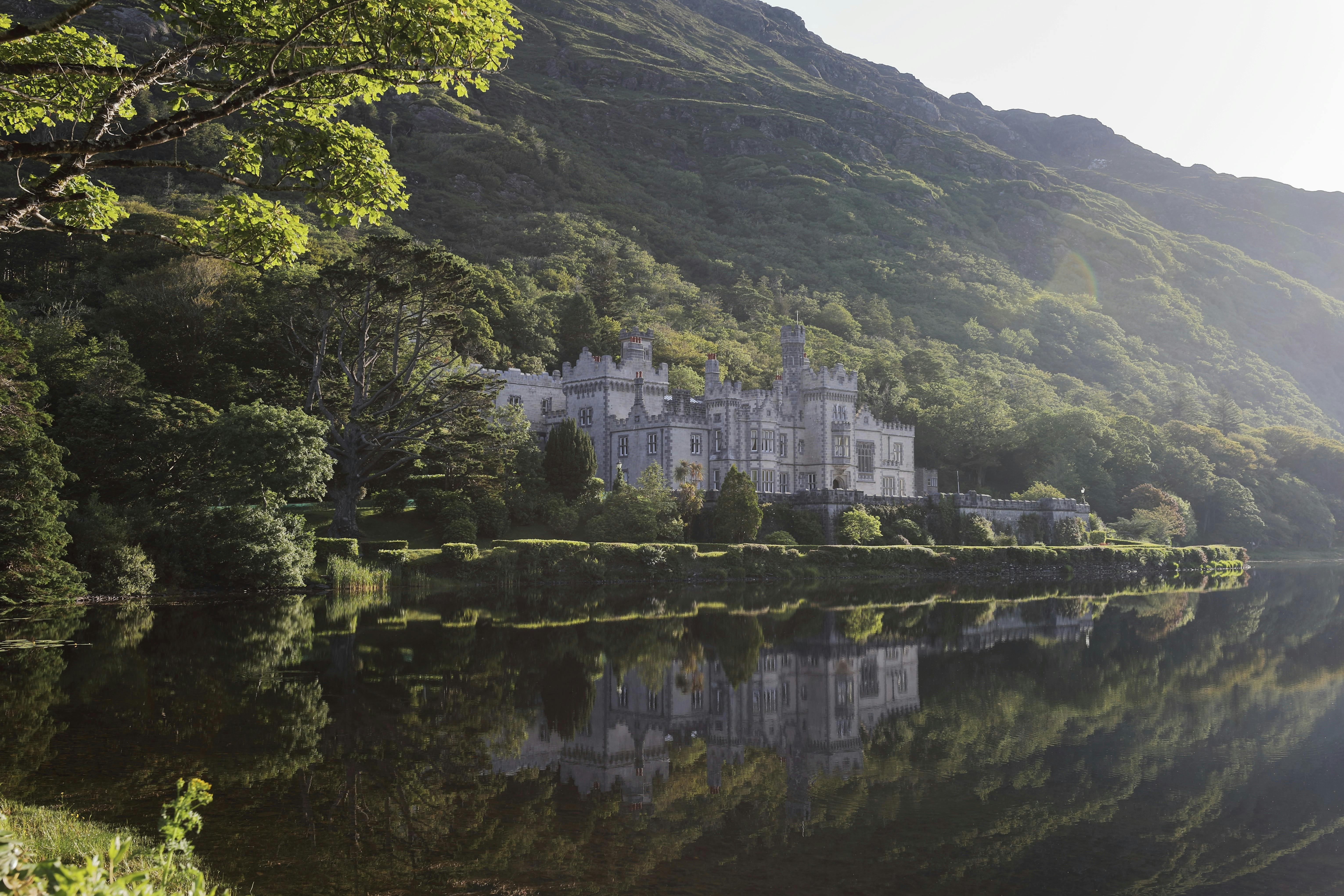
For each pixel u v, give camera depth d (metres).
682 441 99.75
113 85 19.91
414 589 70.12
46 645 42.72
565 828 21.88
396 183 22.39
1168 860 21.59
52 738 27.16
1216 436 168.75
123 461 64.69
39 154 16.55
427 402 77.56
